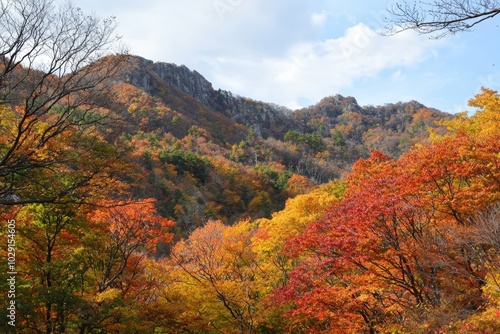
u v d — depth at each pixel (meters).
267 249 19.14
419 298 12.11
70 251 14.00
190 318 15.12
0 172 9.74
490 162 13.03
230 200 69.94
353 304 12.12
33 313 11.42
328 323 15.66
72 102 11.23
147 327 14.09
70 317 13.09
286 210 21.02
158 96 137.12
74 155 10.97
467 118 23.62
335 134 156.12
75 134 11.20
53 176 11.33
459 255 11.67
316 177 111.44
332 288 12.45
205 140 108.19
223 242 19.22
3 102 9.97
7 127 11.11
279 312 16.25
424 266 11.92
